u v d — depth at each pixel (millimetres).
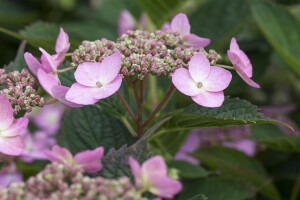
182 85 380
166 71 392
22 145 379
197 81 384
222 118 384
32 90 400
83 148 454
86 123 458
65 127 459
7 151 373
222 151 536
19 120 380
